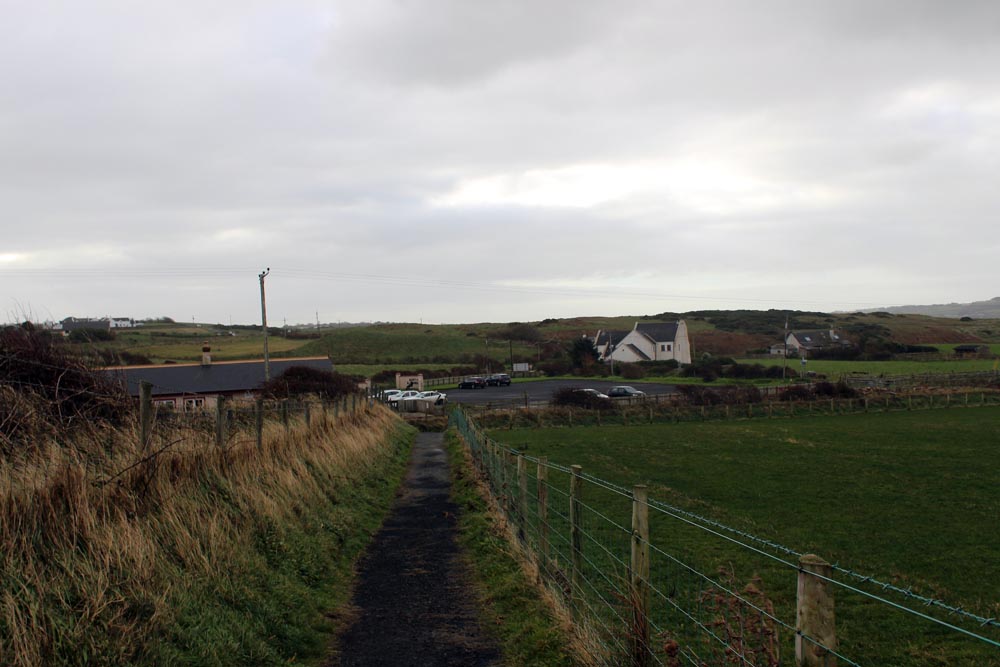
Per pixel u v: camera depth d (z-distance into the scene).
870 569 13.18
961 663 8.94
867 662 9.03
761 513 18.20
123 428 9.47
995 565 13.41
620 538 13.80
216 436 11.17
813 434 38.19
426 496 18.28
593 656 6.65
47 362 9.95
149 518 7.95
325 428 19.31
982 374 71.62
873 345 108.69
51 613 5.68
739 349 132.25
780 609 10.64
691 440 36.53
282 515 11.19
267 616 7.86
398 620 8.86
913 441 33.94
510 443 36.41
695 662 6.29
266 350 39.12
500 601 9.29
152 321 137.75
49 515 6.74
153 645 6.05
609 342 105.44
